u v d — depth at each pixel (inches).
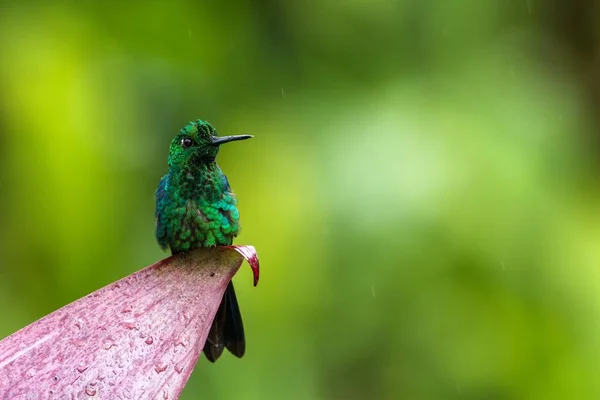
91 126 333.4
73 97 332.8
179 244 208.2
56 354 129.0
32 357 128.1
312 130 348.2
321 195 328.8
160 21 343.0
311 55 366.0
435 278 325.4
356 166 330.3
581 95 410.6
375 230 323.0
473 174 328.2
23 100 329.7
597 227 344.2
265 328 337.4
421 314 331.3
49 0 338.0
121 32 341.7
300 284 330.6
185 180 203.3
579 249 334.6
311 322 338.3
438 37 369.4
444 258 323.0
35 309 330.6
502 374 343.3
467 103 353.4
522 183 332.2
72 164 329.4
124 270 333.7
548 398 339.9
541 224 329.1
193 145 201.9
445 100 353.4
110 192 334.0
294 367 340.8
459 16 373.7
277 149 344.5
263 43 363.3
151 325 135.4
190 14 345.7
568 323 332.2
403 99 350.9
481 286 326.6
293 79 362.9
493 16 381.1
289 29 367.6
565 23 430.0
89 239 331.3
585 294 331.3
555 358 338.3
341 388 350.9
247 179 339.3
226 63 354.3
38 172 329.7
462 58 369.1
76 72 334.6
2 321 324.8
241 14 356.8
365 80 362.0
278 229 330.0
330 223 326.6
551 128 361.7
